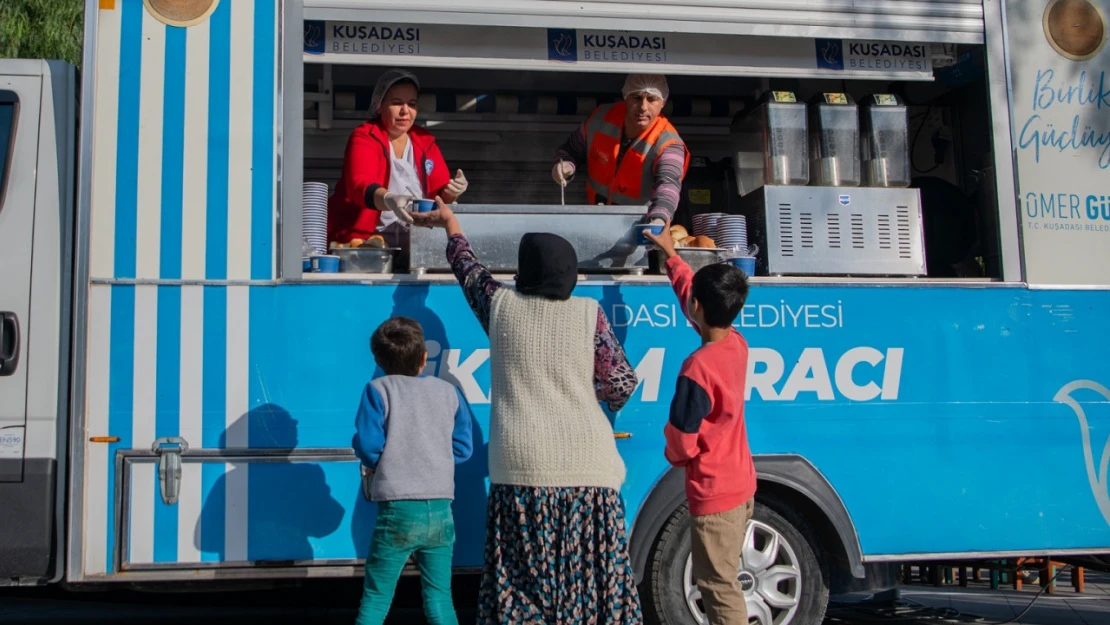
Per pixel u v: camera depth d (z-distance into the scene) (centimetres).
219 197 380
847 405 406
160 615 534
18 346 369
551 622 300
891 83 526
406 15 402
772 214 430
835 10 430
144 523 365
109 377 368
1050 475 418
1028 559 468
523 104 534
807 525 408
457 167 554
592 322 321
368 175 431
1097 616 573
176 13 386
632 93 452
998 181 432
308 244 400
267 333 377
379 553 343
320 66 503
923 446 409
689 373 339
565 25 411
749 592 396
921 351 414
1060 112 442
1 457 363
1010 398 418
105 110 378
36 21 912
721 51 444
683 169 449
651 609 391
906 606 589
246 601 508
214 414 371
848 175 454
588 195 498
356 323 382
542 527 301
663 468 394
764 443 399
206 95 384
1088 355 427
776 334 405
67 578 361
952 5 439
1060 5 449
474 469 387
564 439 306
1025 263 428
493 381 320
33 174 378
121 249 373
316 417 376
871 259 434
